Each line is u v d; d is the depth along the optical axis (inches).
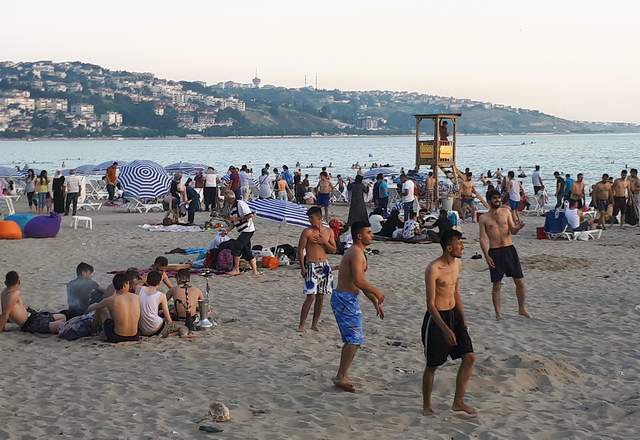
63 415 292.8
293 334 423.8
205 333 424.2
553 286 573.9
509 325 448.8
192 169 1699.1
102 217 1122.7
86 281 451.8
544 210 1221.7
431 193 1177.4
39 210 1253.1
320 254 427.8
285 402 307.3
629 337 420.8
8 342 407.5
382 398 311.0
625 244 820.0
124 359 373.4
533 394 319.6
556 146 7431.1
